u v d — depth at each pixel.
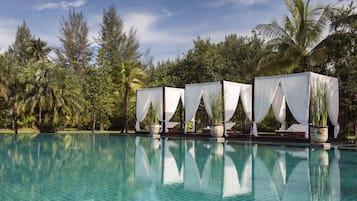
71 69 31.50
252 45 26.27
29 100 21.11
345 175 6.51
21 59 31.30
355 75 13.95
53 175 6.41
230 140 14.86
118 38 33.28
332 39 14.69
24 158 8.94
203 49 27.00
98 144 13.51
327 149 11.22
